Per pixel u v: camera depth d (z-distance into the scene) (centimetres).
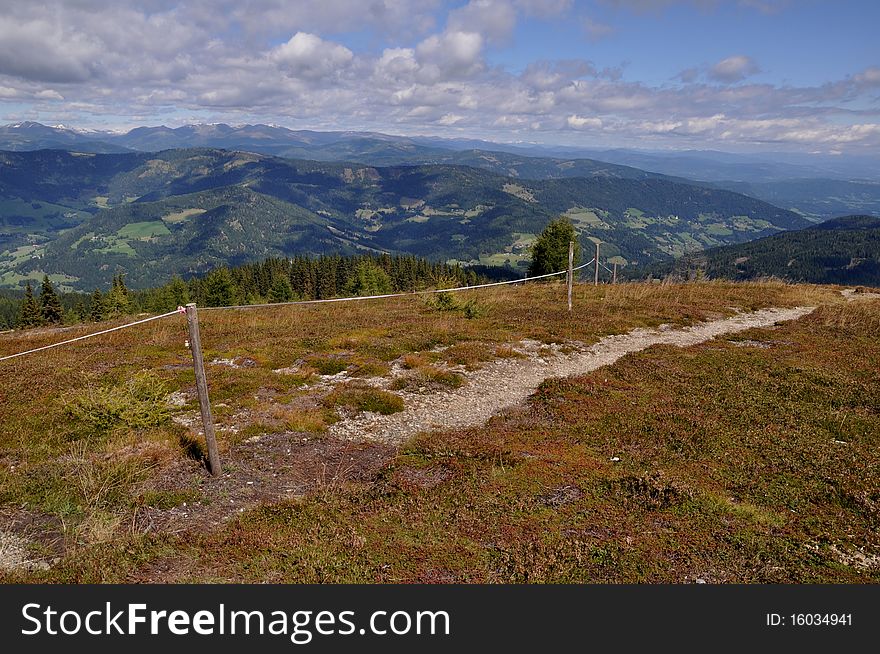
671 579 772
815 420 1467
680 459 1227
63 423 1390
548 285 4675
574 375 1955
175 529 919
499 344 2386
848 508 990
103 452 1216
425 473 1159
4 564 808
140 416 1371
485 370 2044
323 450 1305
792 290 4181
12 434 1319
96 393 1415
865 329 2692
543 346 2395
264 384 1753
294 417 1462
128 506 984
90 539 874
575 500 1013
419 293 4056
